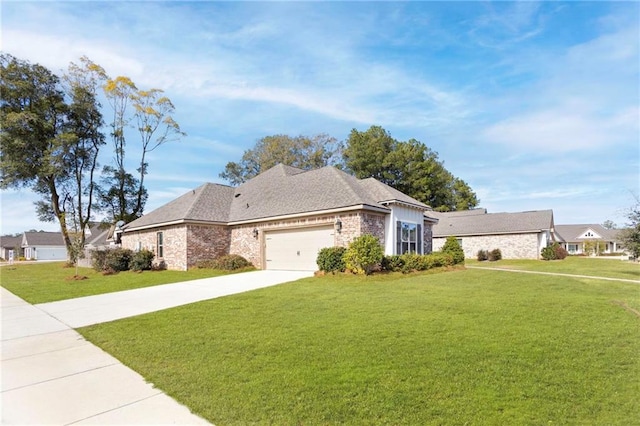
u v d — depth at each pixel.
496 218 35.34
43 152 27.58
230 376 4.80
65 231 30.12
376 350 5.68
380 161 42.50
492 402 4.01
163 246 21.81
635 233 14.69
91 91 30.67
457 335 6.42
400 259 15.93
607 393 4.21
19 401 4.30
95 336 7.03
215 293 11.71
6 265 36.47
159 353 5.86
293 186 20.75
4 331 7.60
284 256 18.80
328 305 9.18
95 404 4.18
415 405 3.95
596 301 9.52
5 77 25.83
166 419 3.79
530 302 9.35
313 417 3.73
